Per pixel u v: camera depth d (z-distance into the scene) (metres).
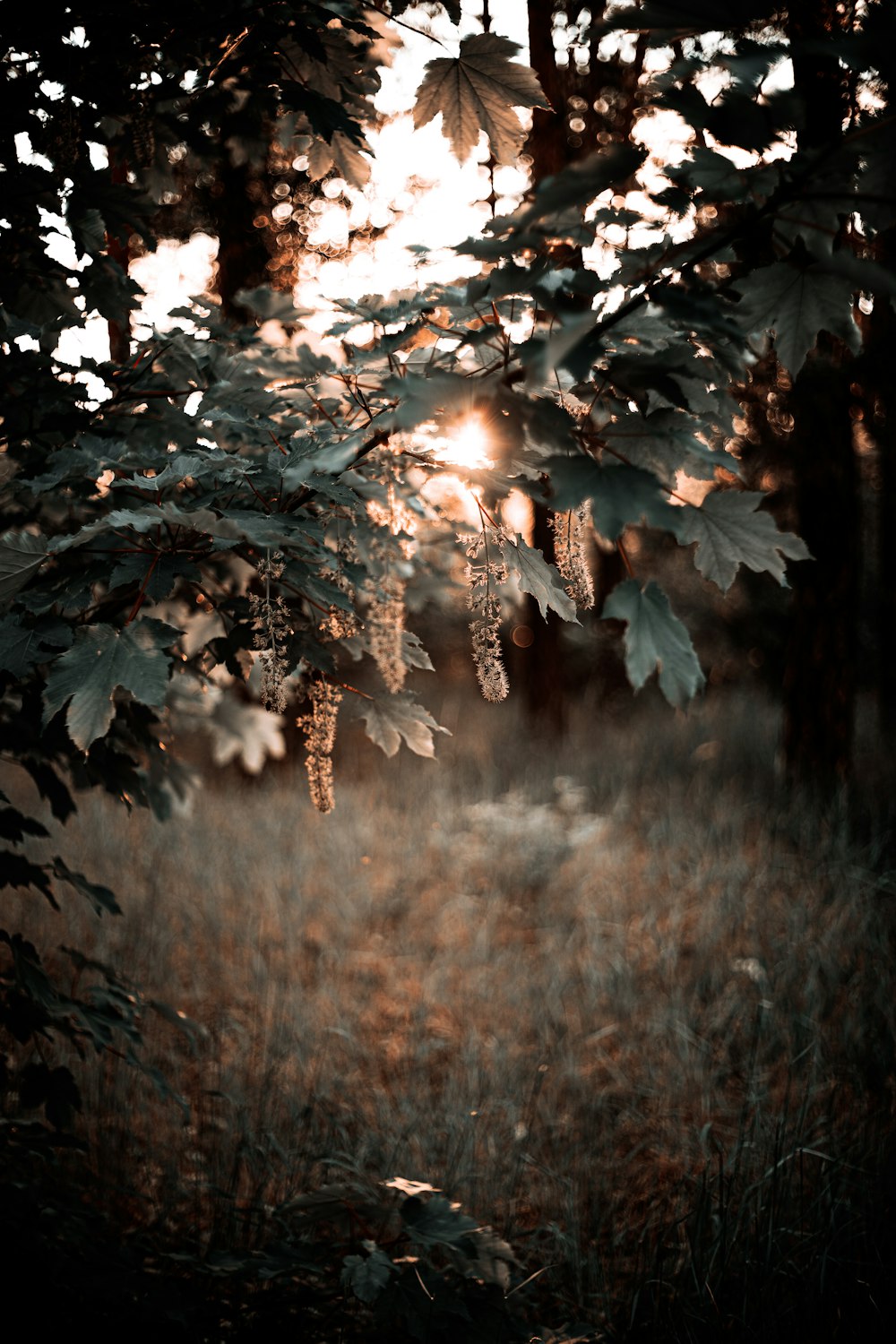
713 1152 3.83
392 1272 2.49
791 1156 3.39
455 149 2.34
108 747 2.78
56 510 2.47
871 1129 3.66
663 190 1.80
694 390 2.01
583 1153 3.87
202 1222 3.44
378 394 2.13
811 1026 4.41
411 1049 4.70
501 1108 4.11
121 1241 3.18
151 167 2.71
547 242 1.82
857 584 7.39
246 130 2.84
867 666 11.60
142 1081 4.10
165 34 2.39
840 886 5.70
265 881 6.38
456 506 2.53
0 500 2.39
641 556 12.64
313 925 6.09
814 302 1.80
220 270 7.89
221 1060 4.47
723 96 1.65
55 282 2.62
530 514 7.86
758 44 1.59
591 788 8.12
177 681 3.32
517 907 6.31
